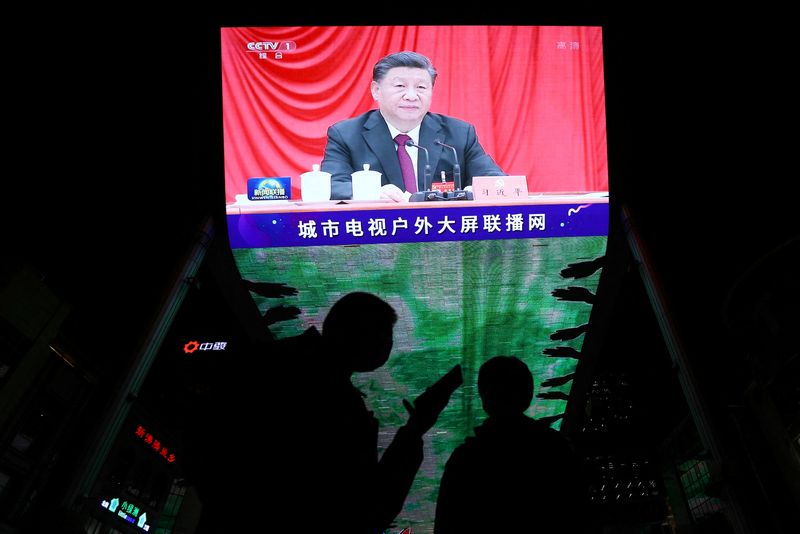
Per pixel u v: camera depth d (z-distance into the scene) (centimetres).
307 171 2372
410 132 2388
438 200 2358
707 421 1677
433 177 2373
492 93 2419
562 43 2444
